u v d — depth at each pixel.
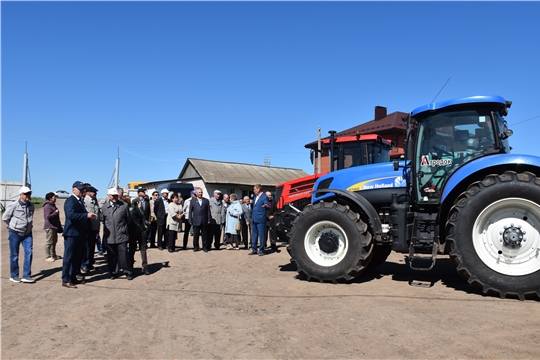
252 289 6.71
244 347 4.22
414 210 6.74
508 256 5.74
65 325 5.12
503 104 6.43
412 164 6.78
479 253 5.82
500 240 5.79
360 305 5.52
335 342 4.25
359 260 6.70
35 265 9.62
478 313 5.00
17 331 4.93
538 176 6.00
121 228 7.88
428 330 4.48
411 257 6.48
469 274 5.81
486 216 5.88
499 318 4.79
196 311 5.56
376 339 4.29
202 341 4.44
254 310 5.50
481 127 6.45
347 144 10.69
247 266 9.07
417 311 5.16
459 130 6.57
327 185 7.99
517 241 5.68
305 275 7.61
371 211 6.83
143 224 8.35
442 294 5.99
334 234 7.06
